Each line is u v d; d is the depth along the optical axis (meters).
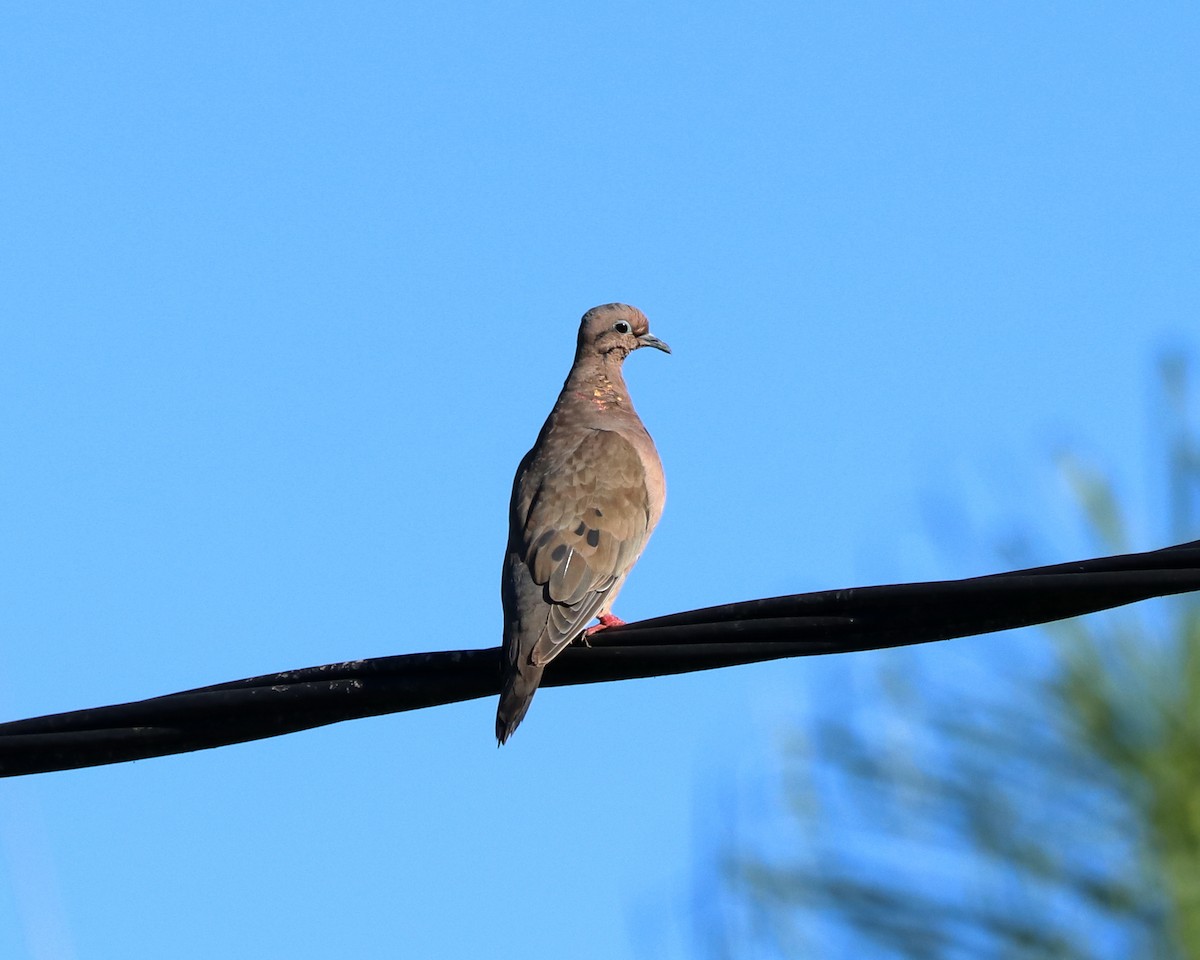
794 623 14.42
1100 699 15.24
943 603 14.11
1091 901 15.09
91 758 14.59
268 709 14.62
